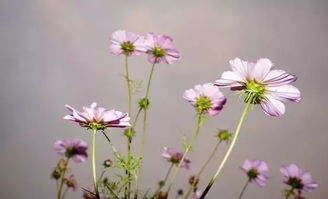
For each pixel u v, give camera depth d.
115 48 1.44
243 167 1.56
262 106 1.14
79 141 1.46
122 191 1.25
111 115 1.17
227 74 1.14
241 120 1.12
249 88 1.14
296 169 1.38
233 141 1.11
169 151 1.53
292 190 1.38
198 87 1.32
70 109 1.17
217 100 1.31
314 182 1.37
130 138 1.28
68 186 1.51
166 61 1.43
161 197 1.27
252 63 1.14
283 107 1.13
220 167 1.11
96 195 1.16
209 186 1.10
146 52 1.43
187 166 1.53
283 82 1.13
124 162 1.24
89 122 1.17
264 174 1.54
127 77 1.39
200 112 1.30
